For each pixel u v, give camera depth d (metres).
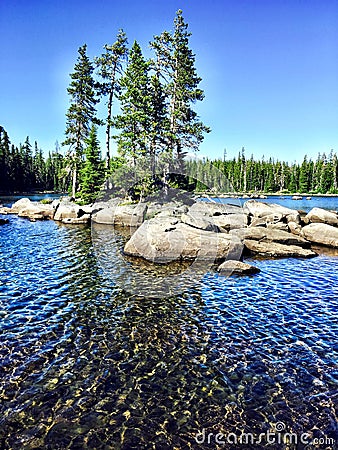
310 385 5.41
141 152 24.50
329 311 8.38
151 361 6.11
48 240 17.84
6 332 7.11
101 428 4.49
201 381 5.52
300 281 10.95
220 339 6.95
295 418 4.68
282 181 75.94
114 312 8.28
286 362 6.09
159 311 8.38
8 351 6.34
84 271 11.75
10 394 5.11
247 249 15.49
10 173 64.75
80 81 33.88
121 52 32.16
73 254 14.42
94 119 34.72
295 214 22.62
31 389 5.25
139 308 8.55
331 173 71.88
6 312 8.16
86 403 4.96
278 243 16.09
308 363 6.05
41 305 8.65
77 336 7.01
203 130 25.70
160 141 25.20
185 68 25.73
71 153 35.06
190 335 7.12
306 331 7.30
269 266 13.02
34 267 12.27
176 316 8.09
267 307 8.66
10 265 12.53
